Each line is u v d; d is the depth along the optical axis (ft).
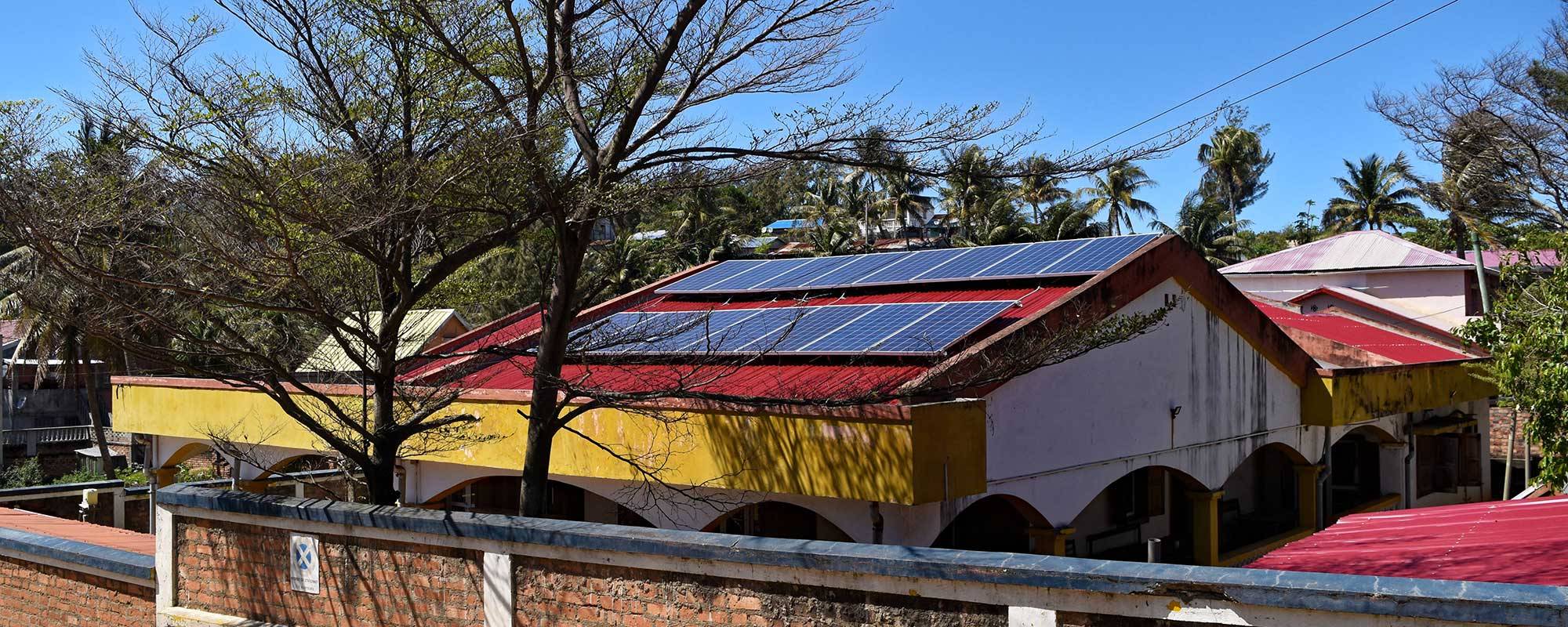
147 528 69.56
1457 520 38.73
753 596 24.17
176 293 34.45
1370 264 112.16
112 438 136.05
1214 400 52.26
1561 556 28.14
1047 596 20.79
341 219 31.32
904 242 166.91
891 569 22.22
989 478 39.11
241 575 33.53
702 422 39.32
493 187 34.30
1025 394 41.16
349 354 36.52
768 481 37.45
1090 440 44.52
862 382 39.01
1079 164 34.37
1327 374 58.23
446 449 45.44
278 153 32.48
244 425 52.31
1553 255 89.30
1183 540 66.03
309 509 31.48
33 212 30.22
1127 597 20.02
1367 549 33.63
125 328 34.60
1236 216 235.61
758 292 55.36
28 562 39.99
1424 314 108.17
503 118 34.35
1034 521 42.24
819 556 23.00
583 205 32.76
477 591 28.50
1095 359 45.03
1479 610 17.12
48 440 135.23
